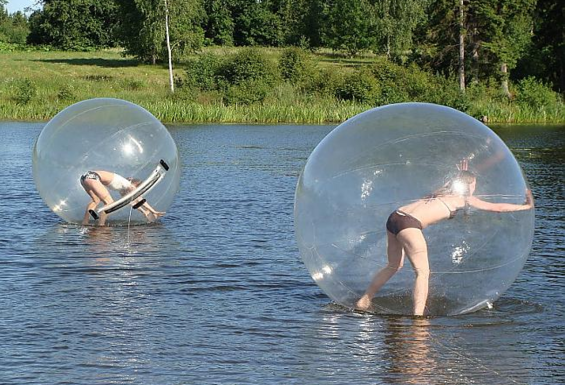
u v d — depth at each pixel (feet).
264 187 59.67
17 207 49.26
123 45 247.29
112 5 313.94
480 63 195.72
